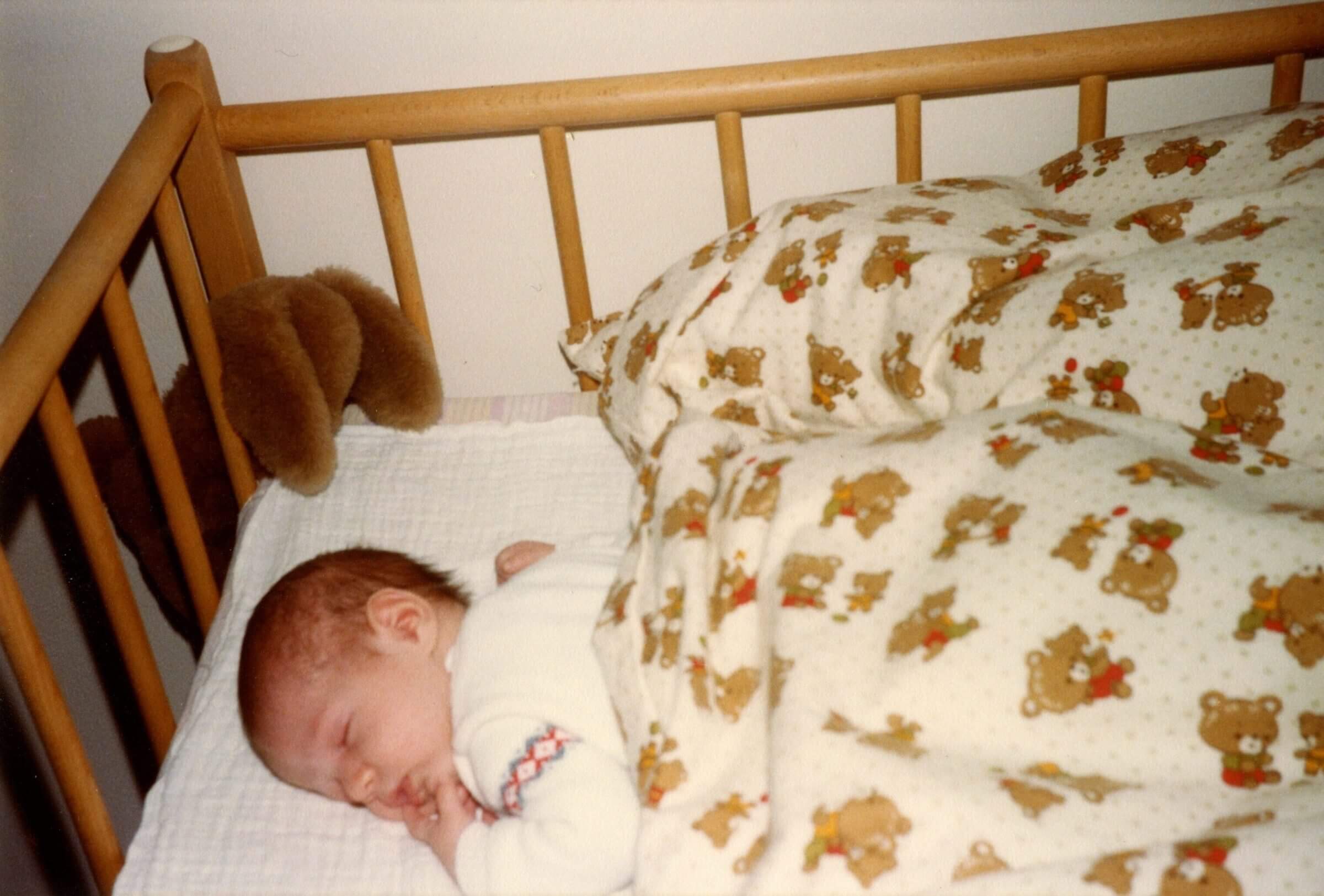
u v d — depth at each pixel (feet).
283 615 3.30
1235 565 2.44
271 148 3.89
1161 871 2.15
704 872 2.56
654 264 4.48
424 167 4.23
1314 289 2.81
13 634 2.73
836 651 2.67
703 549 3.03
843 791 2.41
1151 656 2.41
